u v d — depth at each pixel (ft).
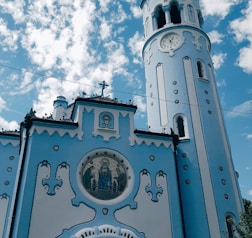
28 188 71.26
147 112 111.45
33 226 67.41
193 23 122.31
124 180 78.74
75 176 75.36
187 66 109.91
